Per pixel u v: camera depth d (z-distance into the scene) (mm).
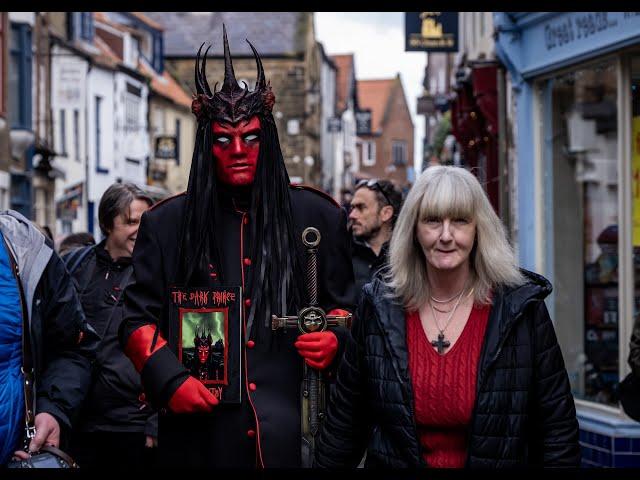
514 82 10352
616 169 8828
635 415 5344
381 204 6555
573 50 9234
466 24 16062
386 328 3643
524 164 10266
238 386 4031
